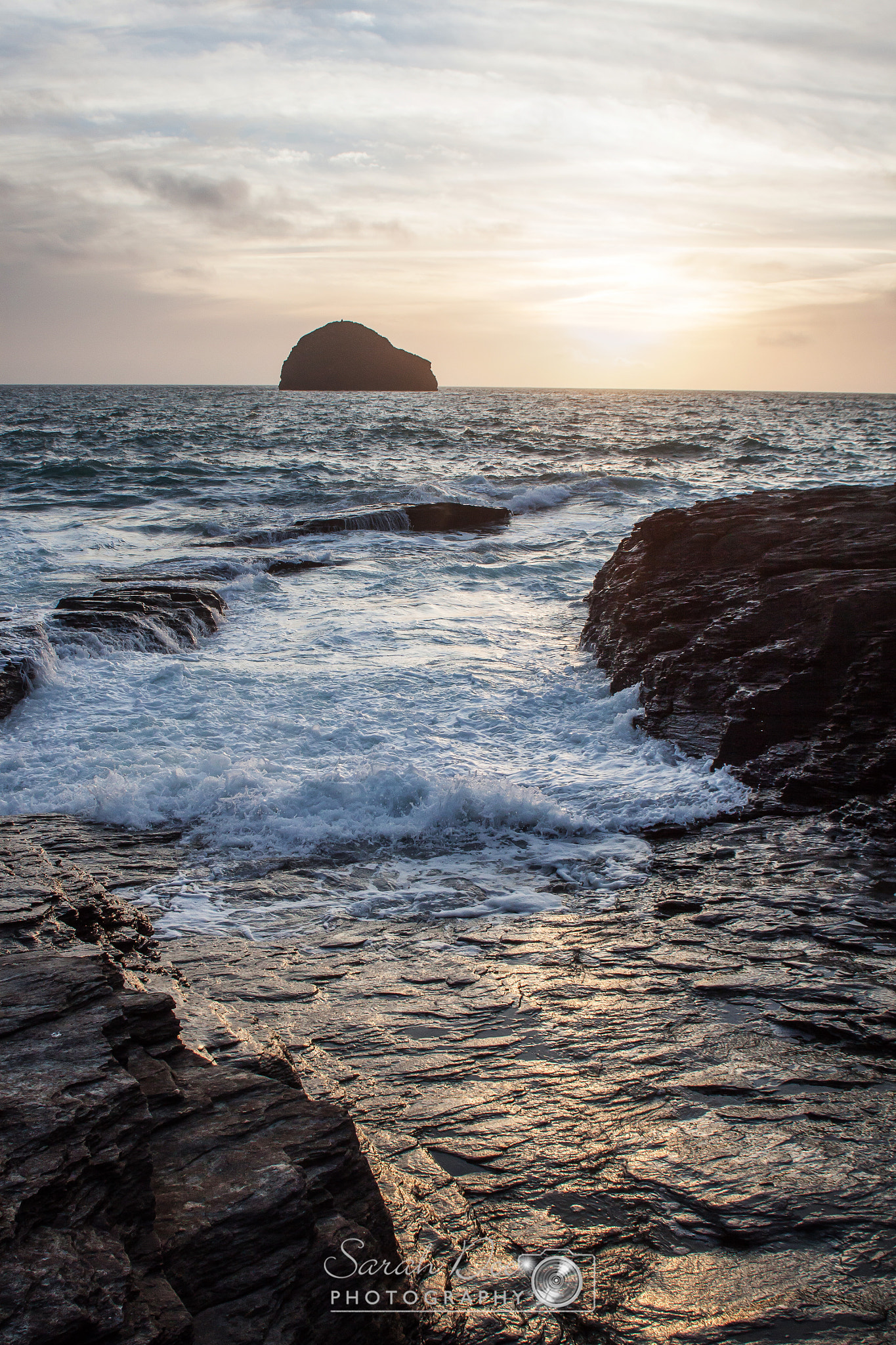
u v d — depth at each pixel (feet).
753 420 244.63
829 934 18.01
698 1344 8.89
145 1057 9.98
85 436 154.81
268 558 60.13
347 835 23.32
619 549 45.60
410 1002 15.61
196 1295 7.59
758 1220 10.54
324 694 33.37
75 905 14.93
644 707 31.09
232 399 426.10
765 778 25.77
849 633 27.71
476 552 64.90
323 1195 8.82
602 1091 13.10
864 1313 9.26
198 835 23.29
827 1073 13.50
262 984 16.12
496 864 21.94
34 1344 6.33
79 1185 7.69
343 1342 7.99
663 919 18.89
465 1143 11.93
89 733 29.43
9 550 62.59
